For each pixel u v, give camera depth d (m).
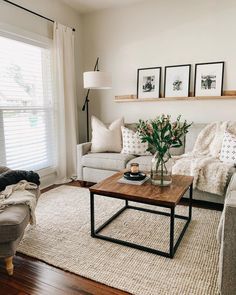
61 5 3.73
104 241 2.07
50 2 3.51
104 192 2.01
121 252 1.92
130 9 3.83
